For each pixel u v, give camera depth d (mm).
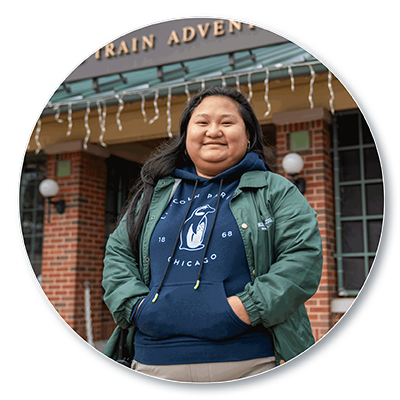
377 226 5043
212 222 1816
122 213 2250
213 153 1880
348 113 5270
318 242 1737
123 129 6031
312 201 4922
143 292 1824
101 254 6582
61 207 6285
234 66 4871
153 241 1893
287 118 5031
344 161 5254
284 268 1668
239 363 1718
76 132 6316
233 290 1746
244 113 1977
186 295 1737
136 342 1878
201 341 1726
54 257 6293
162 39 5098
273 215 1794
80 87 5750
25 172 7281
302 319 1815
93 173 6559
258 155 2031
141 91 5223
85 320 6168
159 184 2012
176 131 5699
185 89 5043
